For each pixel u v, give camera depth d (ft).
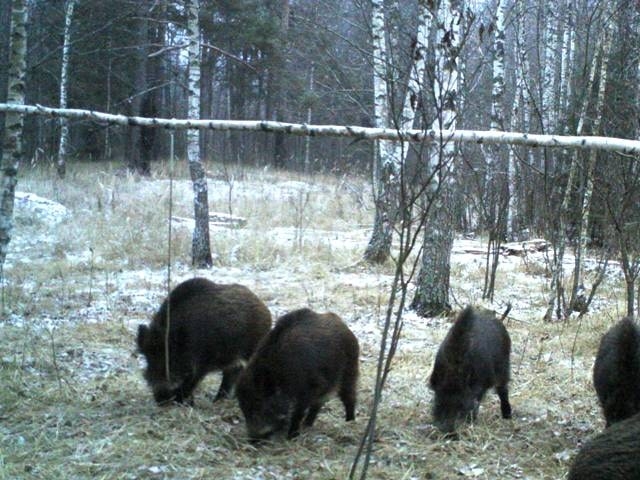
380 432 22.20
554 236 39.29
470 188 62.75
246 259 50.75
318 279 45.50
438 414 21.68
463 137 19.19
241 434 21.56
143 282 42.19
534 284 46.57
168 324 22.82
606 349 20.62
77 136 123.54
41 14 90.33
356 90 49.49
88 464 18.61
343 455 20.35
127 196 74.38
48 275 42.52
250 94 132.46
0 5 56.03
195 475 18.38
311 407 22.41
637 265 34.88
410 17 46.68
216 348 23.90
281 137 127.65
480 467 19.62
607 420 19.81
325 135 19.63
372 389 26.11
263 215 69.05
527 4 77.20
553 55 65.26
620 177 37.63
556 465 19.98
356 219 72.38
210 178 96.48
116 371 27.09
